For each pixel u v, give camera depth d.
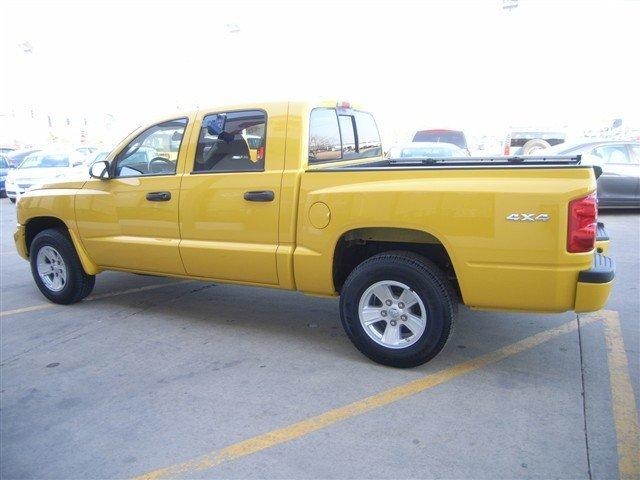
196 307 5.49
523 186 3.29
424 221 3.54
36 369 4.13
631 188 10.38
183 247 4.57
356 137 5.20
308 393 3.61
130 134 4.93
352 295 3.91
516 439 3.02
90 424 3.33
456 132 14.00
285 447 3.02
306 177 3.97
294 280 4.16
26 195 5.69
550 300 3.36
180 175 4.56
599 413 3.27
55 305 5.71
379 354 3.91
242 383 3.78
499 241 3.37
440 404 3.41
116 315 5.31
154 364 4.14
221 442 3.09
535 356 4.09
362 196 3.70
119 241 4.98
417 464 2.83
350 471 2.79
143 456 2.99
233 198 4.25
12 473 2.89
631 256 7.18
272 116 4.13
